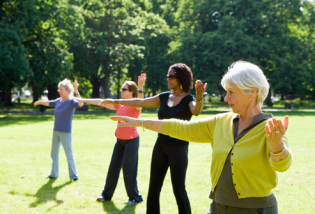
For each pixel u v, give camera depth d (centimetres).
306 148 1055
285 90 4141
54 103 664
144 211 493
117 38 3650
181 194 405
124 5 3597
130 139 523
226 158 234
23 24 2488
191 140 260
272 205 229
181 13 4372
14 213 479
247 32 3969
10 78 2677
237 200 228
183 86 418
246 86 225
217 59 3722
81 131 1499
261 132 224
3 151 967
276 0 3931
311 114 3170
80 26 3056
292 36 4134
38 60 2764
